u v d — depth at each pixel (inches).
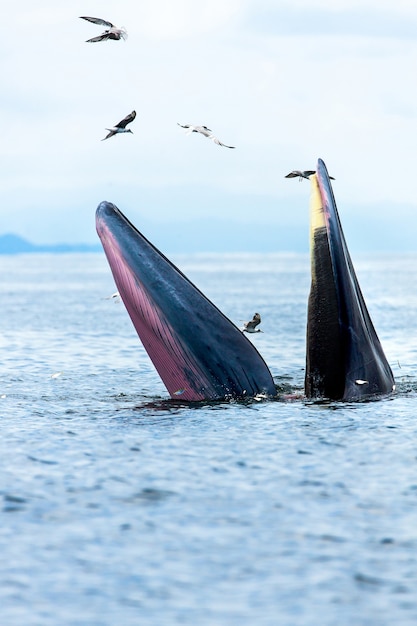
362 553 1441.9
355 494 1737.2
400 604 1269.7
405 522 1576.0
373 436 2206.0
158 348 2632.9
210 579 1352.1
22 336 5575.8
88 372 3671.3
